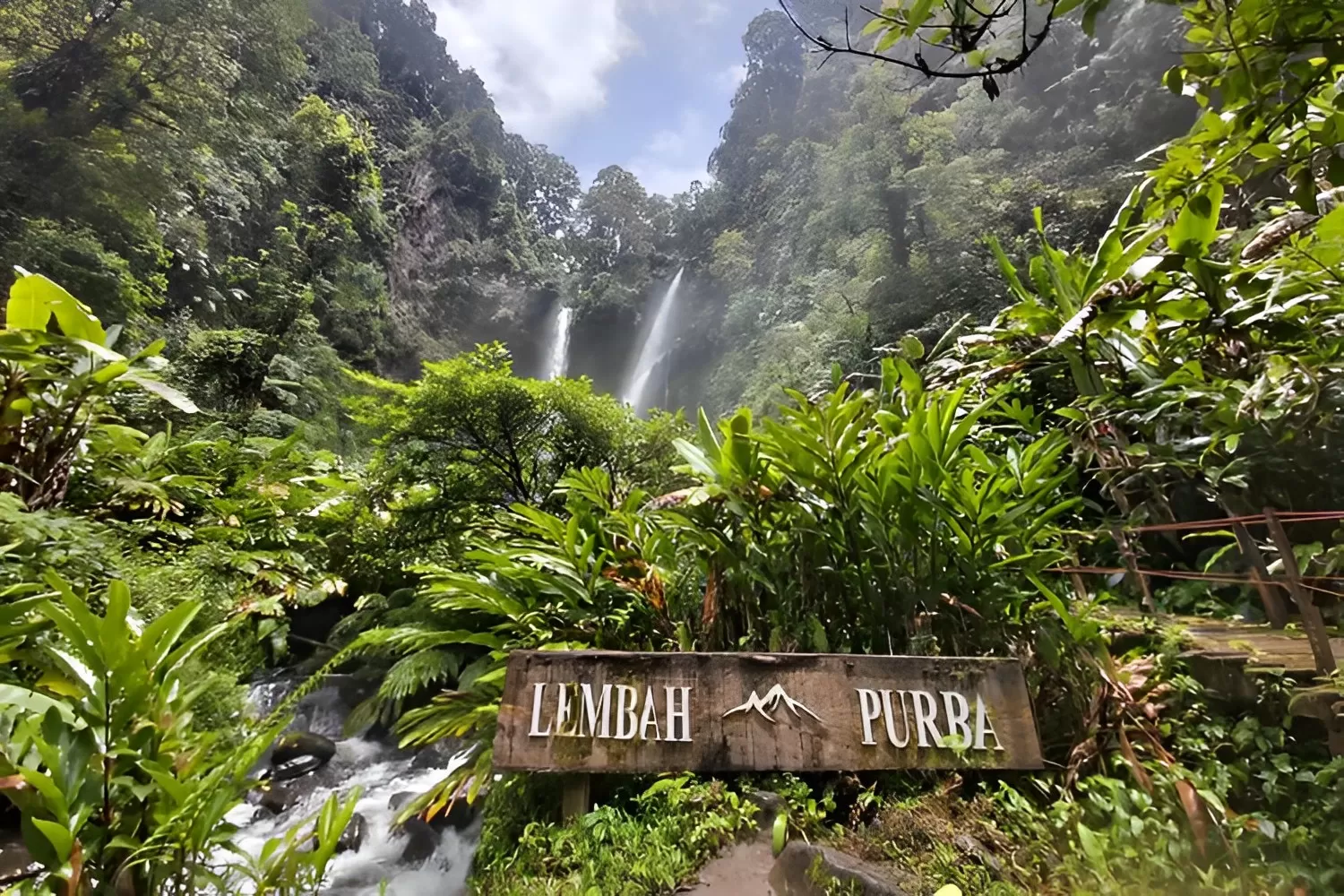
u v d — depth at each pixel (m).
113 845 1.13
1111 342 2.54
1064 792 1.52
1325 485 2.21
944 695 1.62
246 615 3.22
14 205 7.82
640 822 1.57
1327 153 1.31
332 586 4.21
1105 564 2.76
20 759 1.17
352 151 22.36
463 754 3.01
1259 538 2.41
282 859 1.29
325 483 5.79
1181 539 2.67
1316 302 2.08
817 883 1.31
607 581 2.21
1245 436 2.21
